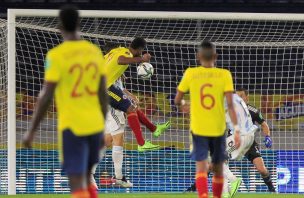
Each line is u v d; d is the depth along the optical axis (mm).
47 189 44344
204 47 25219
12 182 40281
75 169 17953
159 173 45875
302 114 54156
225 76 25109
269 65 52688
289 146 53906
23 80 54250
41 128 50531
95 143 18516
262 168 38094
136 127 36469
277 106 54469
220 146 25516
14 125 40781
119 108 36156
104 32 54219
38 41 51062
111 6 69625
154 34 55906
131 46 35500
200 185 25469
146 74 36531
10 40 41031
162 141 50375
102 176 44594
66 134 18062
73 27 18516
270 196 38062
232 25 56969
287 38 56031
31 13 41406
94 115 18328
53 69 17844
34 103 52375
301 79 56281
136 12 41562
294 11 69688
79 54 18234
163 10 70000
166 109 51250
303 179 45438
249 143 35219
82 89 18188
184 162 46094
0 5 68438
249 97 55219
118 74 35312
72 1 69062
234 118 24703
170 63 52656
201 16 42031
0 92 46562
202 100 25078
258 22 56500
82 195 17938
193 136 25469
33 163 44531
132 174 45750
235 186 35406
